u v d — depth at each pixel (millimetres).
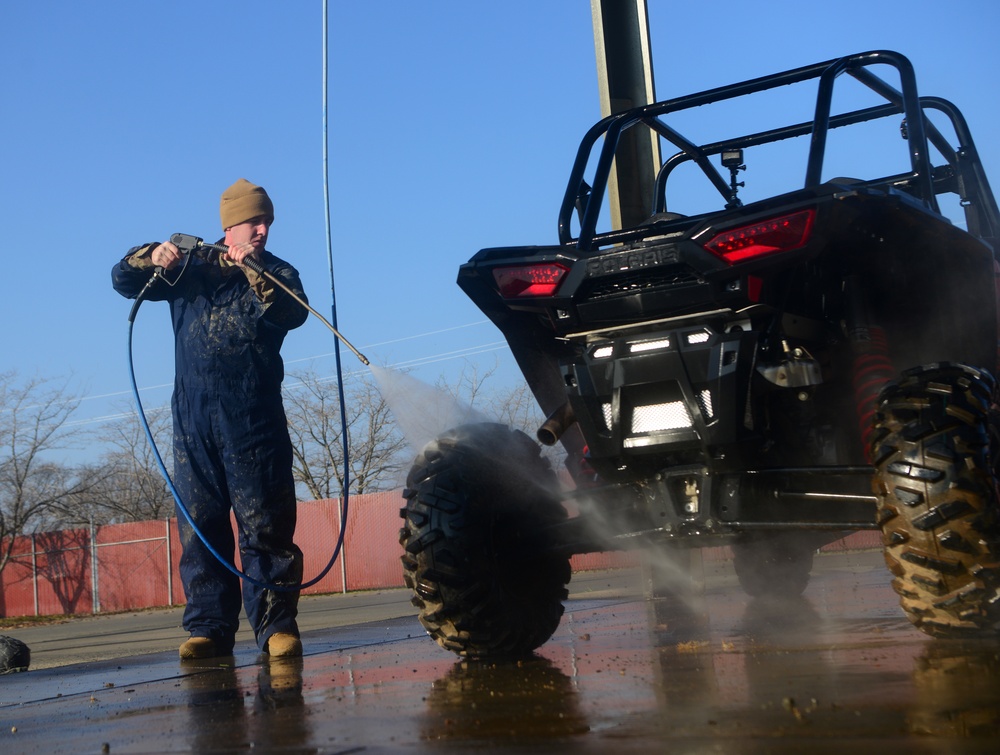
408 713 2443
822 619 4246
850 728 1855
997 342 3781
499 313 3557
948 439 2771
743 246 3064
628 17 7664
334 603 15344
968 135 4941
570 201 4242
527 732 2070
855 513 3490
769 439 3309
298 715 2551
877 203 3088
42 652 8586
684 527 3262
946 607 2754
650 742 1871
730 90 4156
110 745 2342
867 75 4352
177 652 5391
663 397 3236
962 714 1893
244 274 4570
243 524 4555
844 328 3439
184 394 4598
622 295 3230
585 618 5285
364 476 31391
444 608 3354
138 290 4734
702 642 3570
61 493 36531
